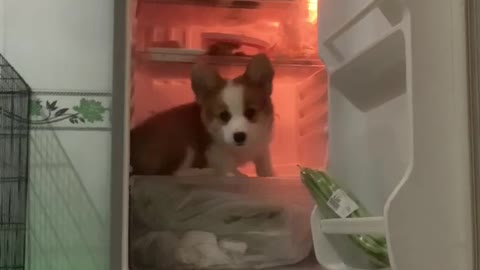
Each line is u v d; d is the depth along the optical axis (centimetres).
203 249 103
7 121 119
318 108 115
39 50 121
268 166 115
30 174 119
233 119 109
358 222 84
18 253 117
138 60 110
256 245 107
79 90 121
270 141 114
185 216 106
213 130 110
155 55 110
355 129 103
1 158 118
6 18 120
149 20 118
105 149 121
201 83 110
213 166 112
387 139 93
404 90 88
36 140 120
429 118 78
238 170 119
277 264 107
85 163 120
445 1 79
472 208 77
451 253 76
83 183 120
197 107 113
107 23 123
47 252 118
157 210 106
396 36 81
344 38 104
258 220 108
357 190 101
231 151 113
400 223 76
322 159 112
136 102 119
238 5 114
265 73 110
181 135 112
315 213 102
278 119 124
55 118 120
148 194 106
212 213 107
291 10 117
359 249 93
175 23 120
